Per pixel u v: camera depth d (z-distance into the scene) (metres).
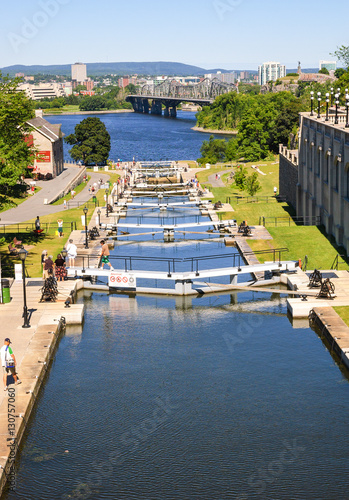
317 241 59.62
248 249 59.41
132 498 23.86
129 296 49.25
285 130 149.50
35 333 38.31
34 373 32.62
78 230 69.94
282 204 85.44
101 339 39.66
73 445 27.38
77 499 23.80
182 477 25.09
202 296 48.72
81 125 154.00
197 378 33.72
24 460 26.30
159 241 67.81
